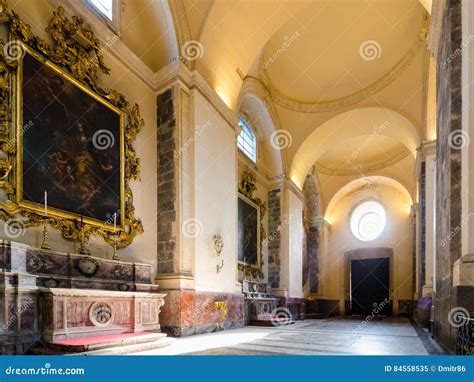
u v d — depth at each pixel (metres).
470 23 5.27
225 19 9.87
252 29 10.62
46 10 6.71
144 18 9.27
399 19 12.05
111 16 8.40
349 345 6.70
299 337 8.08
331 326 12.20
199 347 6.14
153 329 6.99
